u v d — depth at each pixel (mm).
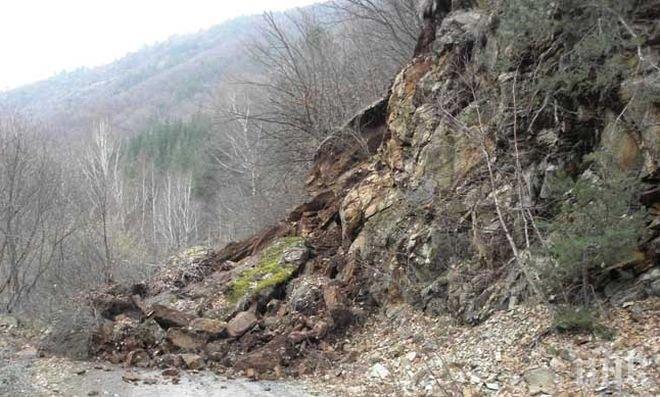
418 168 10539
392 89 12812
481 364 7027
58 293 15453
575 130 7984
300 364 8844
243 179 29875
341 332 9711
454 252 9250
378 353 8672
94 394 7512
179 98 85125
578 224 6742
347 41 21672
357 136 14492
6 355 9344
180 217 36125
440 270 9359
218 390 7793
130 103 88062
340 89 19203
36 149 19203
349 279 10797
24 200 17203
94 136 45625
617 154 7184
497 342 7328
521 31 8430
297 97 19188
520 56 8805
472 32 10391
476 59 9875
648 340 6090
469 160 9578
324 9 21875
